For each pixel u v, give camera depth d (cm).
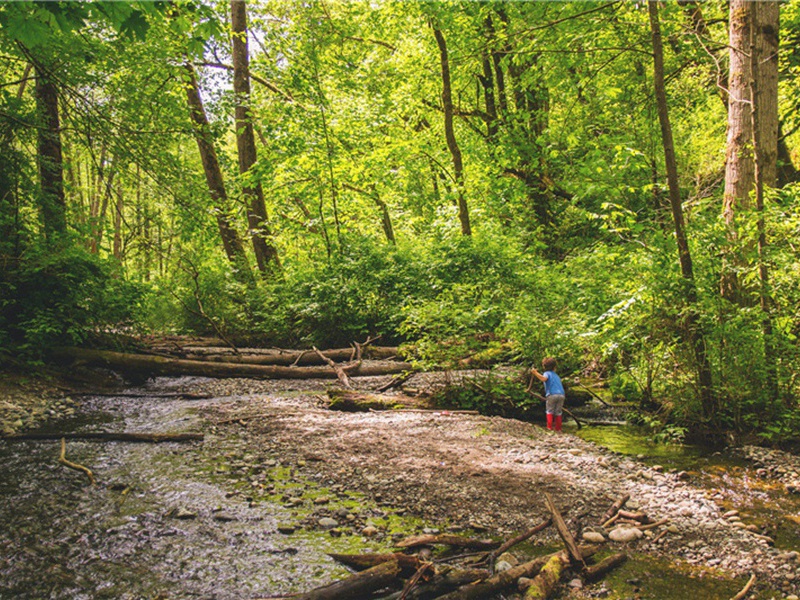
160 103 1352
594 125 1709
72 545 432
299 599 337
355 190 2211
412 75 1906
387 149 1866
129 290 1195
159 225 1498
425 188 2711
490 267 1509
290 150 1817
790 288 753
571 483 567
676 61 1499
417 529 473
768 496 555
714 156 1864
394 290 1588
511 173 1959
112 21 491
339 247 1848
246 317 1728
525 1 1606
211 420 837
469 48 1688
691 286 771
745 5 852
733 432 748
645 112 1573
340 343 1580
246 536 454
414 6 1659
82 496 531
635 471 616
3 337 1004
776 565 414
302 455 668
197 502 522
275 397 1023
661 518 495
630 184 1514
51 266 1088
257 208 2059
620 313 790
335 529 469
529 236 1845
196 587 376
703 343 765
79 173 2592
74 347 1088
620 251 1055
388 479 584
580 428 840
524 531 472
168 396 1016
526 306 1086
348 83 1923
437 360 963
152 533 455
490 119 2027
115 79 1312
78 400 957
